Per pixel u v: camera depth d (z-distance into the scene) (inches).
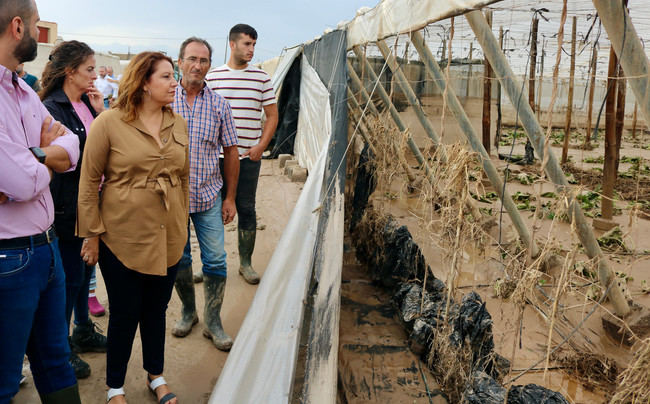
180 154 105.2
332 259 125.0
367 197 219.3
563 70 352.5
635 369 85.7
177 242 107.3
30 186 75.8
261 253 213.9
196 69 132.2
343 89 212.4
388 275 174.2
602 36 183.9
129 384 125.3
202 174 136.4
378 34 173.0
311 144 352.5
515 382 122.0
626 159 436.1
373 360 132.8
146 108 100.8
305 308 114.4
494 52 117.9
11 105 77.4
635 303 150.4
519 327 103.2
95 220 99.0
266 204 294.4
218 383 98.3
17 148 74.6
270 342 104.7
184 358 137.3
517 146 509.7
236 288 179.9
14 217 77.5
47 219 83.7
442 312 139.6
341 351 136.7
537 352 135.8
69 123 112.8
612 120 232.5
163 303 112.4
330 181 158.2
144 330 113.7
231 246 221.5
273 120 178.7
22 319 80.7
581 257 187.5
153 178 100.3
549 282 170.1
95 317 155.6
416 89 332.5
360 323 153.0
